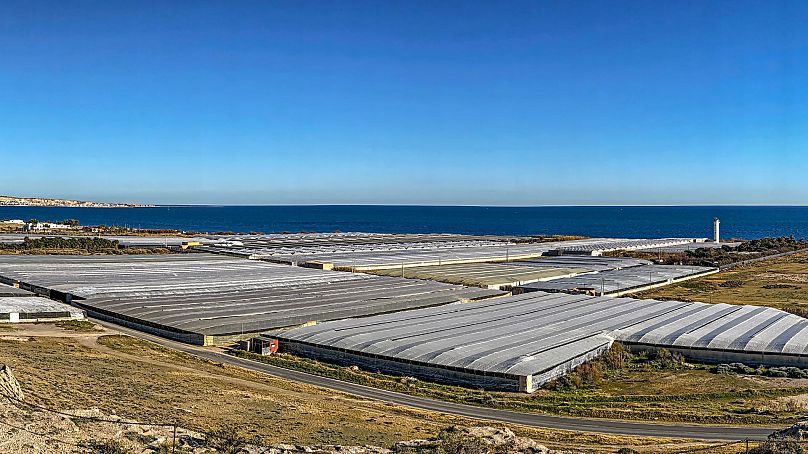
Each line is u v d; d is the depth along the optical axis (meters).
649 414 49.47
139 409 38.84
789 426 46.28
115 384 44.75
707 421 47.69
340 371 60.81
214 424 37.56
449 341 68.50
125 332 76.00
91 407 37.59
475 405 51.72
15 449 28.38
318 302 93.25
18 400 36.28
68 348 60.16
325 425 39.94
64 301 93.50
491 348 65.69
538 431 44.09
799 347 66.69
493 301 98.00
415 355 62.94
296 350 69.25
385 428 40.75
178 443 32.84
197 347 70.12
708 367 65.94
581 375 60.41
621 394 56.19
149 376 49.25
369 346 66.06
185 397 43.47
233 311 84.50
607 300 98.94
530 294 104.88
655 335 73.06
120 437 32.59
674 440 42.75
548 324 78.88
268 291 102.75
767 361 66.00
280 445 34.38
